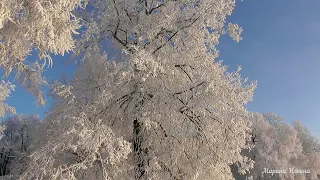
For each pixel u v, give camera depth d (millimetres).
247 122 10031
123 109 9344
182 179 9500
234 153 9969
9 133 38438
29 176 7801
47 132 9750
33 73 6902
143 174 8836
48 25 5008
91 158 7766
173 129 9086
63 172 8141
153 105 9000
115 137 8055
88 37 8586
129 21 9688
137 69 8586
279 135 39500
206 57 9484
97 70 9852
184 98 8938
